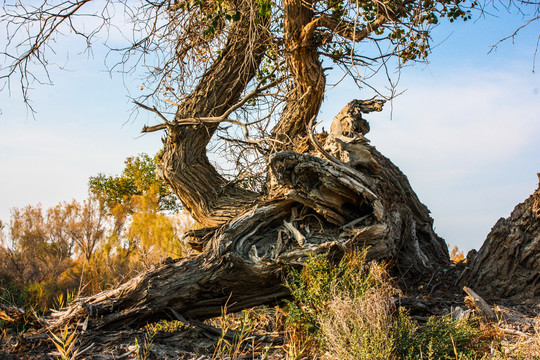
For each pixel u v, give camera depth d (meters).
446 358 4.68
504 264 7.70
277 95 9.64
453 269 8.78
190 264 6.76
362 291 5.39
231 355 5.50
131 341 5.88
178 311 6.65
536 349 4.81
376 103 8.52
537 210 7.56
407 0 8.38
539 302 7.24
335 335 4.83
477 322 5.77
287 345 5.47
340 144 7.97
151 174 24.17
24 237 15.23
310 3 8.76
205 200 9.02
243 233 7.04
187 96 9.75
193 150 9.16
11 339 5.88
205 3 8.97
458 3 8.58
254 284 6.78
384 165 8.86
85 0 8.56
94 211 16.27
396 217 8.35
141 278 6.60
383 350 4.50
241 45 9.55
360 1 8.09
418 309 6.58
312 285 5.77
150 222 14.56
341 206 7.39
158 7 9.11
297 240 7.04
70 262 15.39
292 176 7.10
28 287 11.72
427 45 8.05
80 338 5.82
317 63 9.24
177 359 5.37
